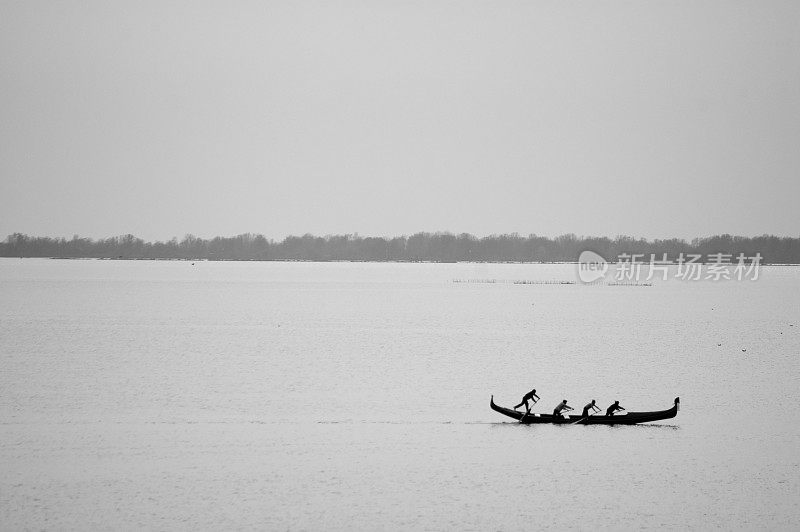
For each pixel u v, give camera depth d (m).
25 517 105.25
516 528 103.25
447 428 150.25
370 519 105.38
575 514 107.94
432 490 116.19
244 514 106.62
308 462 128.00
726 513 109.06
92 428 147.12
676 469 126.62
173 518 105.19
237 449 134.62
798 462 130.62
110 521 104.19
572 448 138.00
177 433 144.25
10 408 163.00
